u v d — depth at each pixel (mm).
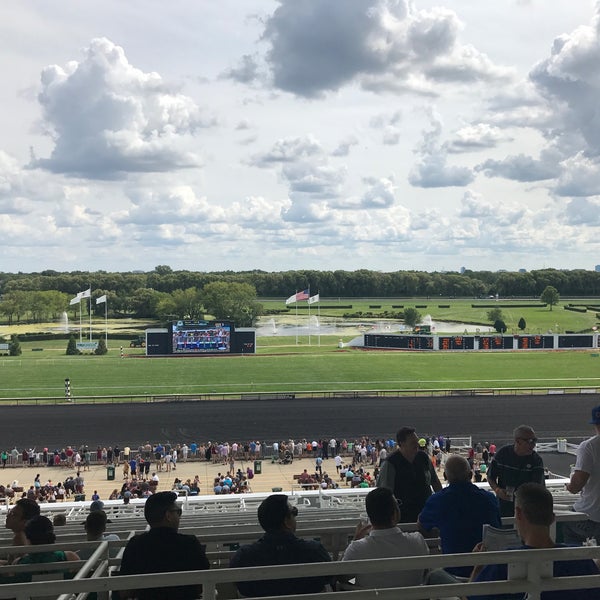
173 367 74375
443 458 37469
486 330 123938
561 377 67500
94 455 40312
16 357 86188
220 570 4035
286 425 47281
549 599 4582
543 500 4562
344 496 19688
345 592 4090
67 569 5621
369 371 71250
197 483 32531
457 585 4180
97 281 186625
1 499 29984
